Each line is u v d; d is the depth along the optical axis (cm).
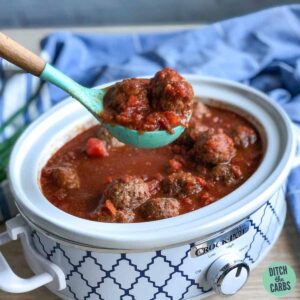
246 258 53
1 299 56
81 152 61
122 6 123
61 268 51
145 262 48
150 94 53
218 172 55
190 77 68
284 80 80
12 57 47
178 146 61
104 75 80
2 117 74
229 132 62
